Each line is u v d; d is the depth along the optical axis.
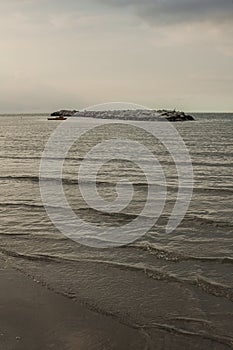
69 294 7.15
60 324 6.13
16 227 11.46
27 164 26.83
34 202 14.80
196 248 9.49
